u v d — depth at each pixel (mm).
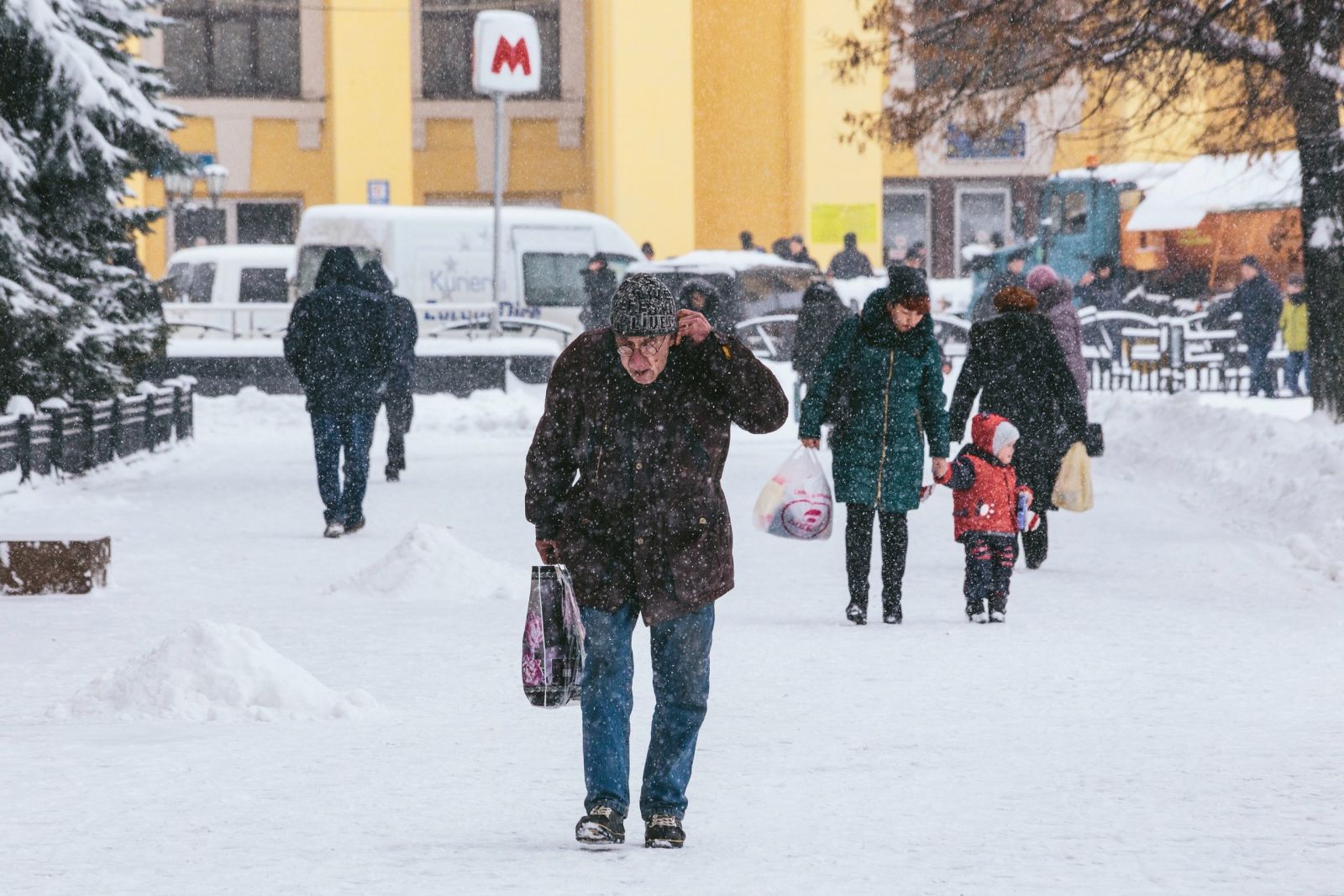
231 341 94062
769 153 154625
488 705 26109
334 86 147875
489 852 17375
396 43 148750
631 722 24641
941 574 41188
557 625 17266
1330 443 51625
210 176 136250
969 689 26828
